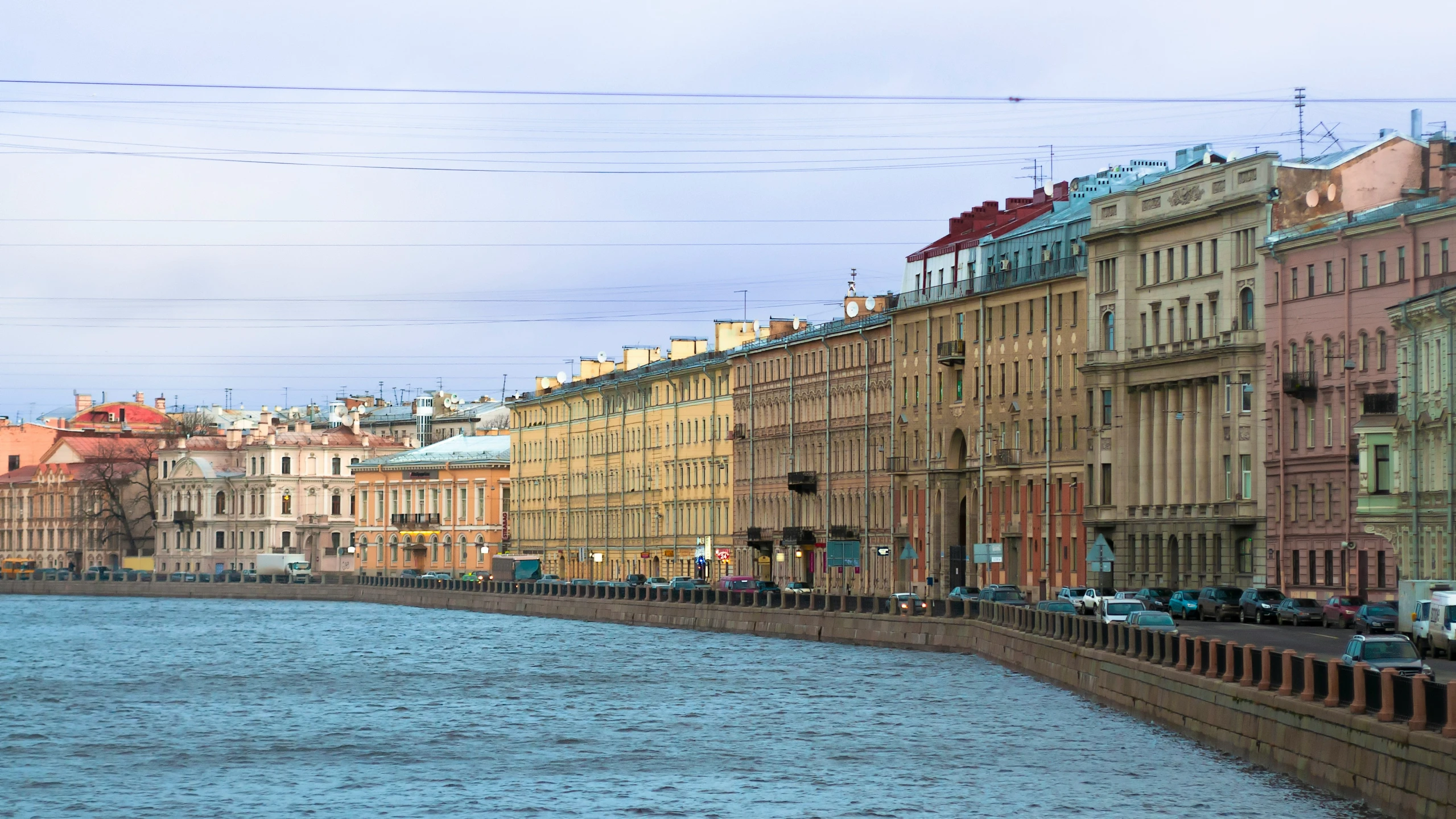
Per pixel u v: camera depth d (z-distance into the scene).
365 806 50.97
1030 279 141.62
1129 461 131.25
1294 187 119.19
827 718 70.12
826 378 167.50
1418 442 101.81
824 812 49.59
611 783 54.69
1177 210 127.50
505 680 90.31
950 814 48.94
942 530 150.75
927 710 71.69
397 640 125.56
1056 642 79.44
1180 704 59.31
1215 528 122.00
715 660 101.12
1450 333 97.00
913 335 156.12
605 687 85.00
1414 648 56.81
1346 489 110.88
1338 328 112.19
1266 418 119.00
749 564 177.75
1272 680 51.00
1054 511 138.38
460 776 56.12
